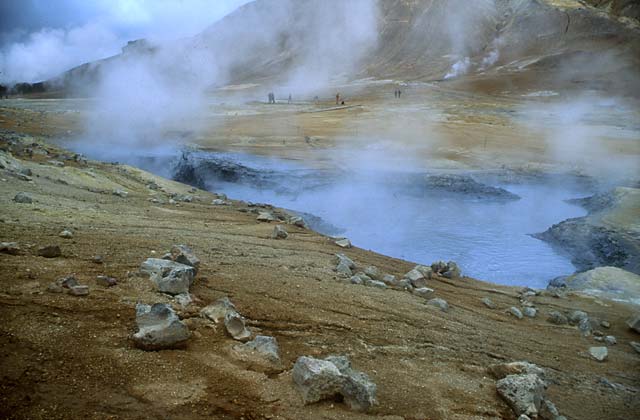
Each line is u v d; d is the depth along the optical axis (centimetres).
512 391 385
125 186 1304
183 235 730
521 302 737
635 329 671
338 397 330
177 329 362
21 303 384
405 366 419
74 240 577
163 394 306
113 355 336
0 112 3422
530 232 1432
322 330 450
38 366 314
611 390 476
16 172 997
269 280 554
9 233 560
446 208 1675
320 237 919
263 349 372
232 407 305
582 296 817
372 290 604
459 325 554
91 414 280
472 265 1157
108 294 423
